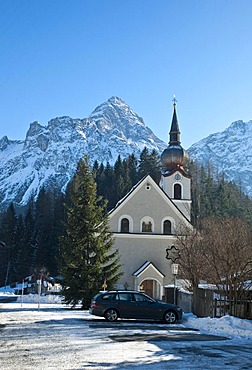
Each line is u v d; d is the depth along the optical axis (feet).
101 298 81.61
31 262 322.96
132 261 156.97
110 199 327.26
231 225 108.58
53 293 215.31
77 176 133.69
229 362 41.75
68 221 124.88
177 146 222.07
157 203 162.91
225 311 81.97
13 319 78.95
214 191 336.70
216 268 93.66
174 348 49.39
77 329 65.31
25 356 41.55
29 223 335.06
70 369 36.17
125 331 64.28
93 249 121.70
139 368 37.60
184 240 127.85
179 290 112.06
